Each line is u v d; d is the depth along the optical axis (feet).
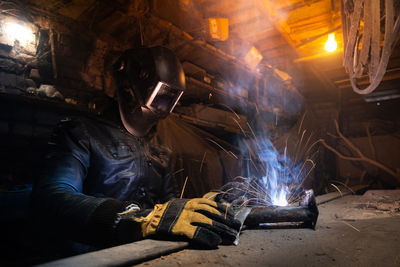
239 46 14.66
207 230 2.85
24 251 4.75
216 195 3.77
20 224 5.49
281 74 18.62
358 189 11.56
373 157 21.72
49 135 8.20
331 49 14.94
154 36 10.99
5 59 7.73
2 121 7.34
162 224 2.90
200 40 12.09
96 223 2.91
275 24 13.21
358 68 7.47
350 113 26.58
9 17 7.80
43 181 3.78
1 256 4.59
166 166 5.88
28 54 8.18
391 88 22.43
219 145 14.11
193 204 3.06
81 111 8.86
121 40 10.57
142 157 5.29
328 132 25.70
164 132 10.18
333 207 6.03
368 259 2.41
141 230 2.96
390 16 5.43
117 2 9.22
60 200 3.29
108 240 2.89
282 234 3.43
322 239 3.14
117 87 5.29
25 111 7.79
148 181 5.39
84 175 4.44
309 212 3.62
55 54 8.73
